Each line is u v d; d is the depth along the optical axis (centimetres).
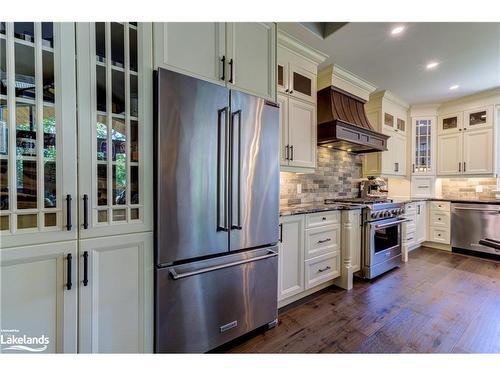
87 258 116
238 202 165
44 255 106
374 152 380
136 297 129
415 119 433
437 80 329
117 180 126
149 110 133
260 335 179
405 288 259
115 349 124
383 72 304
